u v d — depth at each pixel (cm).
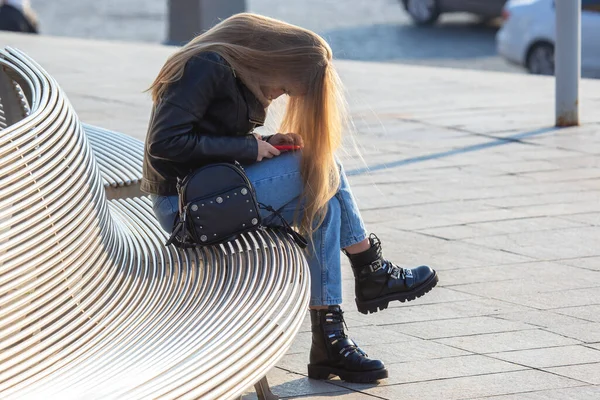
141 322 937
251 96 1080
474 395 1097
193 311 945
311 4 8625
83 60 4097
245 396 1120
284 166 1103
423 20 7094
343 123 1095
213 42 1065
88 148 1088
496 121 2802
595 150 2411
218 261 1060
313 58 1063
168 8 6162
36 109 980
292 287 970
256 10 8162
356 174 2222
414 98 3203
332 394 1114
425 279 1169
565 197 1983
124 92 3294
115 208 1332
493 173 2200
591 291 1436
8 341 838
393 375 1161
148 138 1080
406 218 1855
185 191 1055
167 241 1067
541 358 1197
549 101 3117
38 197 903
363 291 1162
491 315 1349
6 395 791
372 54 5841
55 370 841
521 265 1562
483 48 6028
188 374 789
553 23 4822
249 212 1063
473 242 1692
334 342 1145
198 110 1056
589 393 1095
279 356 867
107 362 841
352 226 1137
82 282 950
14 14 5191
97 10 8688
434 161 2331
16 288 884
